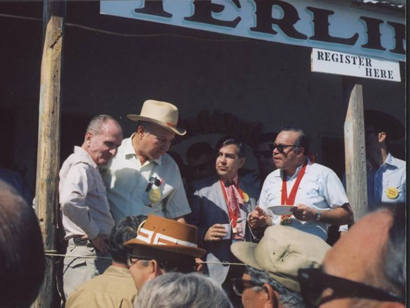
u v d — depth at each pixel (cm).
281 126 815
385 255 138
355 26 549
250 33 492
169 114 450
